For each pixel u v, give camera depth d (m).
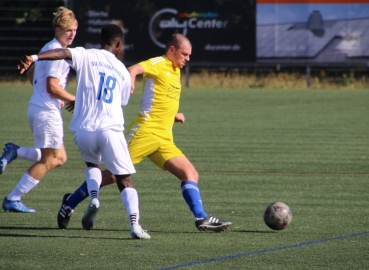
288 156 47.84
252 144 54.16
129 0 114.56
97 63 24.44
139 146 26.66
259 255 22.02
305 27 111.94
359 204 31.83
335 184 37.34
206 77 121.50
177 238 24.66
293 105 87.81
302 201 32.56
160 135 26.78
